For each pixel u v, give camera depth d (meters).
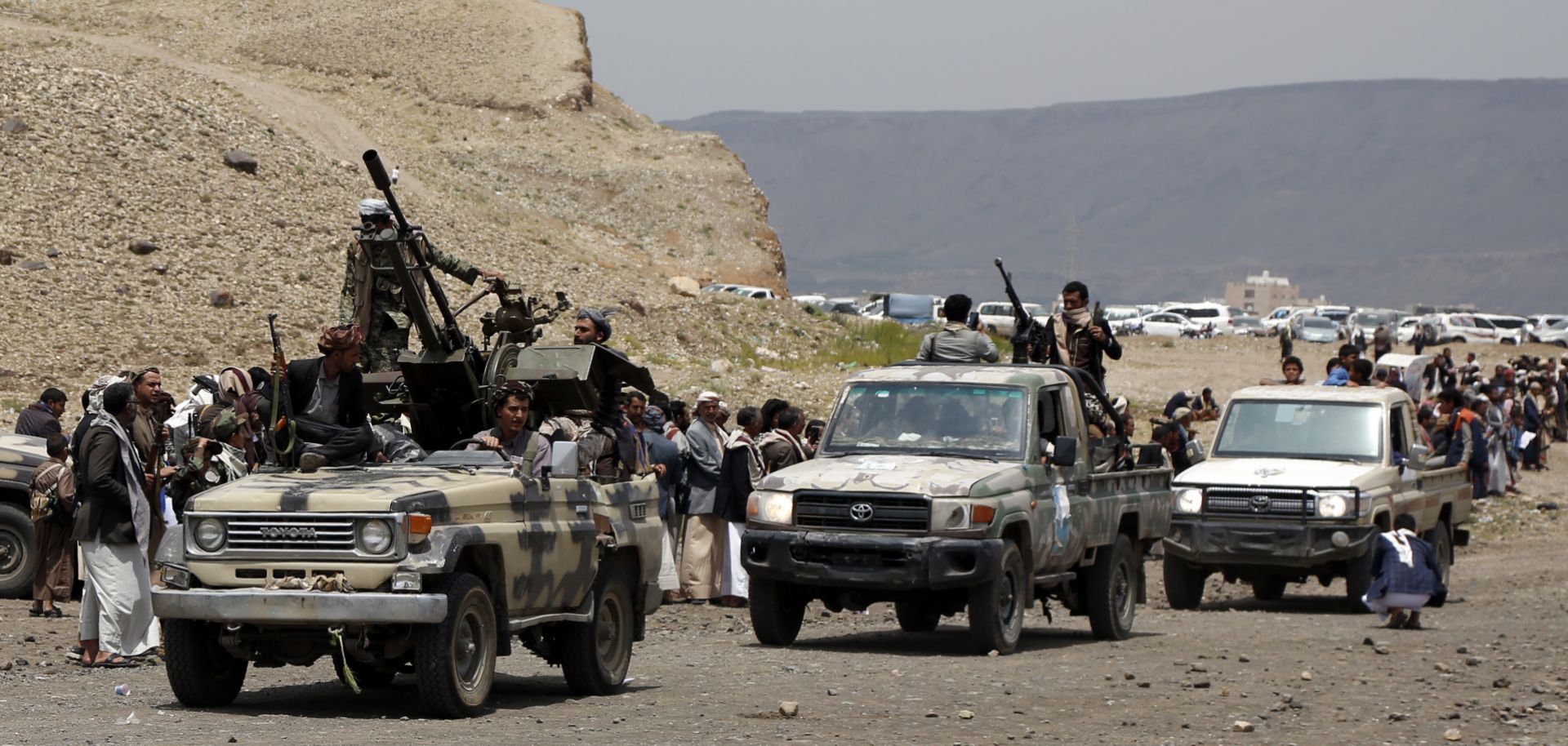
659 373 147.62
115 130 176.00
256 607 36.19
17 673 45.19
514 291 48.12
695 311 189.12
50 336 124.88
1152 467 68.00
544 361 46.28
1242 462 78.69
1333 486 74.88
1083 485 60.59
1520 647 59.50
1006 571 54.84
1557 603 78.88
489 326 48.69
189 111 194.25
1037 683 47.31
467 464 40.81
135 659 47.66
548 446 41.38
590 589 42.88
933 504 53.75
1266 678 49.56
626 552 45.69
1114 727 39.28
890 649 57.09
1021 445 57.72
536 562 39.88
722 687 45.38
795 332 194.12
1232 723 40.38
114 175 164.25
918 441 58.56
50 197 153.38
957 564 53.53
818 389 150.50
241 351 133.25
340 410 41.62
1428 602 71.19
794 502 55.62
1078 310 67.94
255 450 48.88
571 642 42.75
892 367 61.88
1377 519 76.50
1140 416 155.00
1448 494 85.69
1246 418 82.25
